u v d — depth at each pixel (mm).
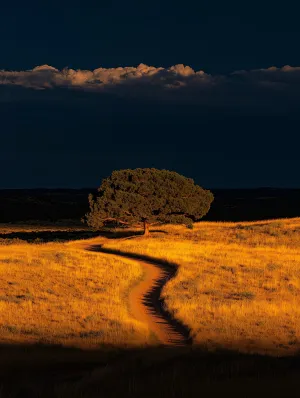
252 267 54031
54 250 72875
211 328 29469
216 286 44531
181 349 24797
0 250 72562
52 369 20578
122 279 48125
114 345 25344
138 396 15664
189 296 39938
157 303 39281
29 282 45500
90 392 16172
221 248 71312
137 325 30156
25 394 16438
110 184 90375
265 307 35125
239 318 32125
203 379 17328
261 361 21000
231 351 23953
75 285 44688
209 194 91188
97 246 82312
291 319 32062
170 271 55375
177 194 89188
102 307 35125
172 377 17500
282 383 16719
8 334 26766
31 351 23422
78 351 23750
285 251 68438
